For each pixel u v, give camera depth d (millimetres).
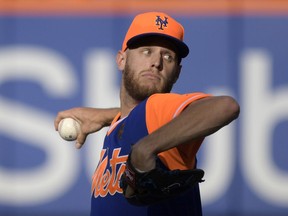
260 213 24078
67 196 24250
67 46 24891
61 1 25047
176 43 10336
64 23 24969
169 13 25047
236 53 24859
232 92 24703
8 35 24906
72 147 24359
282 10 25000
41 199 24266
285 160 24266
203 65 24812
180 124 7809
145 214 9539
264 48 24891
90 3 25047
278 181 24172
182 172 8047
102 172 10312
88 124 13102
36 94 24656
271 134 24391
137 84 10242
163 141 7785
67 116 13156
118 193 9719
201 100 8094
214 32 24953
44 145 24438
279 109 24547
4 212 24188
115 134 10148
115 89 24672
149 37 10242
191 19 25016
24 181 24312
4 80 24656
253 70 24781
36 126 24516
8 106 24578
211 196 24109
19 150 24422
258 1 25031
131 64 10359
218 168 24188
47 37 24906
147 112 9164
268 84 24703
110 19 25000
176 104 8695
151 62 10195
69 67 24781
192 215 9875
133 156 7871
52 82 24719
